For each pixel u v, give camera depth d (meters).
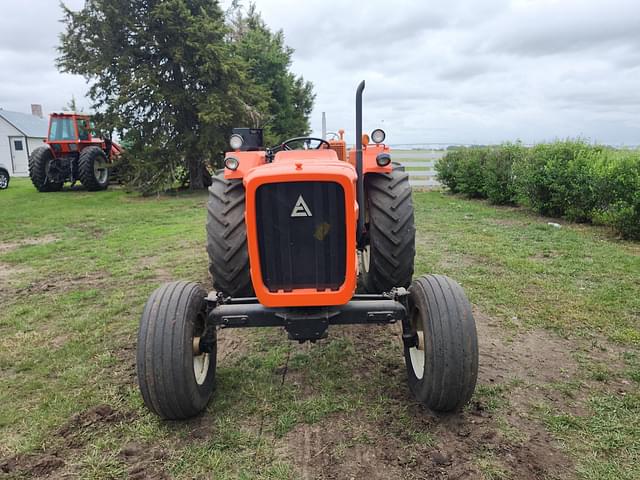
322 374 3.37
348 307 2.79
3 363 3.66
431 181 14.69
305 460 2.49
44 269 6.31
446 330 2.61
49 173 14.95
